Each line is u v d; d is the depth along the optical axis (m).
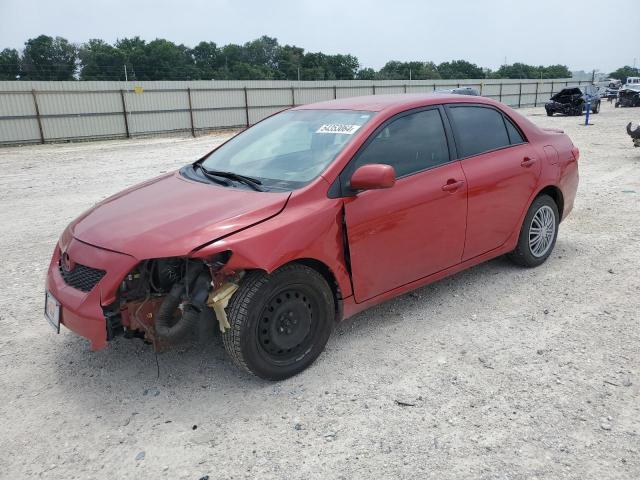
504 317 4.21
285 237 3.22
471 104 4.54
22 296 4.95
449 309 4.38
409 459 2.71
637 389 3.23
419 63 107.19
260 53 121.06
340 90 40.47
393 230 3.76
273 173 3.78
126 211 3.57
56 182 12.18
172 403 3.24
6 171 14.95
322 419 3.05
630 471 2.58
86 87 28.33
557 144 5.20
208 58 113.56
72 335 4.14
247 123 35.44
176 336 3.18
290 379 3.45
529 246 5.04
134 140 28.36
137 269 3.18
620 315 4.19
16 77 61.72
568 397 3.17
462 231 4.25
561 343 3.79
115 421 3.10
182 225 3.18
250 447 2.84
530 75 117.56
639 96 37.56
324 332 3.57
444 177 4.07
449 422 2.98
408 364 3.58
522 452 2.73
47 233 7.28
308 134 4.05
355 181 3.42
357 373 3.49
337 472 2.64
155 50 87.69
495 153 4.55
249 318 3.17
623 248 5.77
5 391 3.42
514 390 3.25
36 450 2.87
